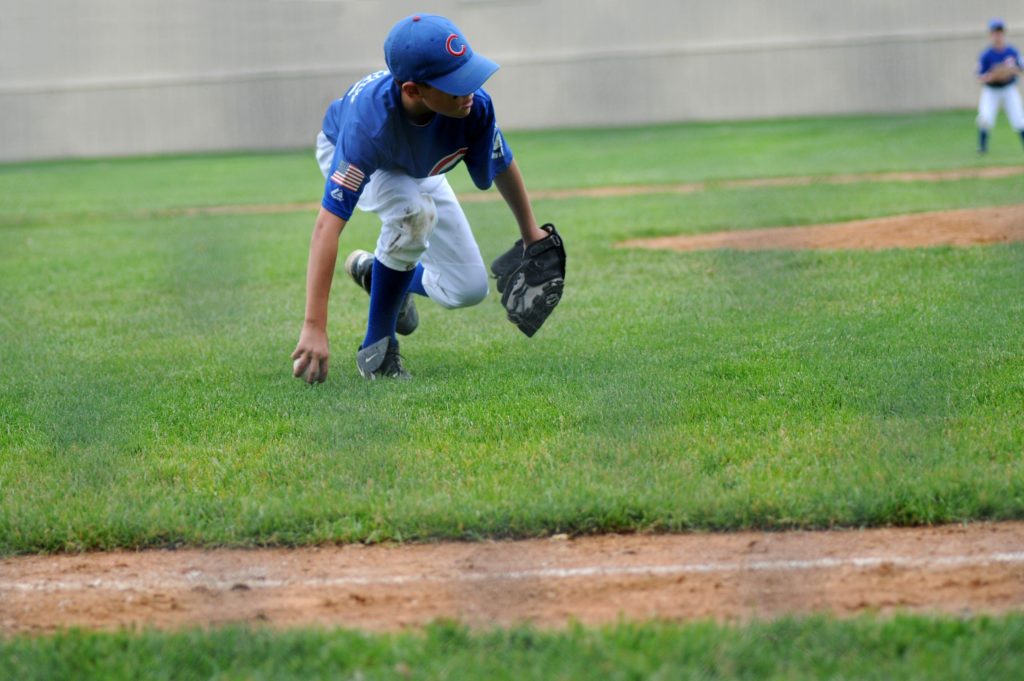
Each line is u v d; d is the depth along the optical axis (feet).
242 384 64.13
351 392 61.21
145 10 344.08
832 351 64.75
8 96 347.77
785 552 39.60
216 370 67.62
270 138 349.00
